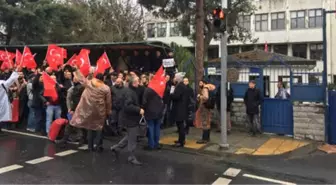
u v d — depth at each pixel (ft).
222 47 31.81
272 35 149.59
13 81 35.55
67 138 31.73
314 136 36.24
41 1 82.17
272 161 29.19
